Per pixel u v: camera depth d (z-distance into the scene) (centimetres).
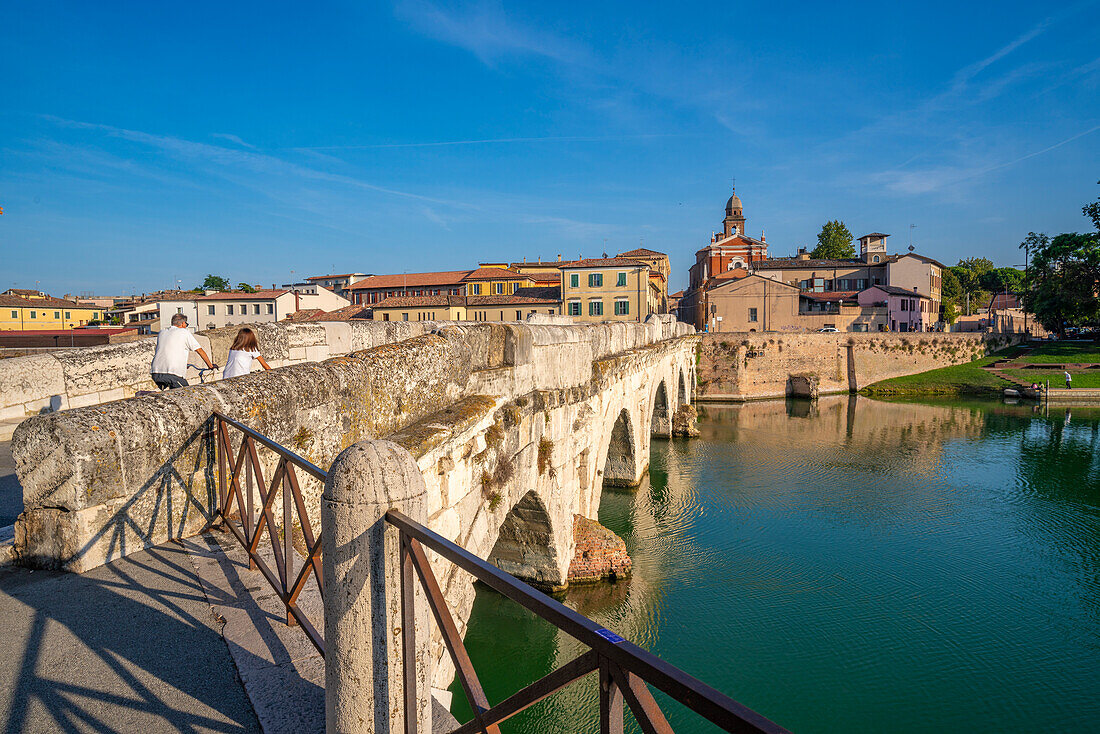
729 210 8544
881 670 1325
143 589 440
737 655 1373
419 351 753
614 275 5625
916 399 5272
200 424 523
